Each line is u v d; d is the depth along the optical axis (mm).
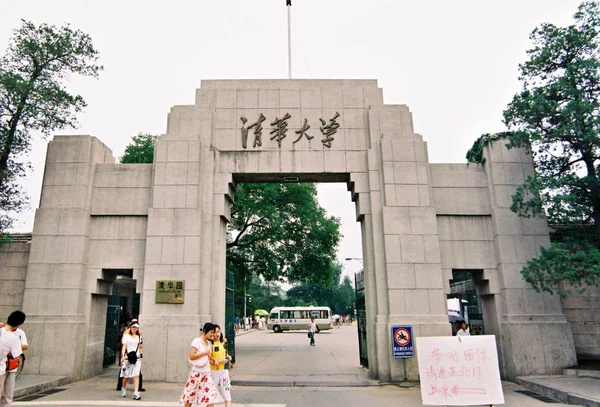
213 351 7340
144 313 11055
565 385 9227
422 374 7504
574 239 11078
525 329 10961
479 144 13133
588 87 10523
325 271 20812
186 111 12641
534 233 11727
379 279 11445
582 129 9977
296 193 19906
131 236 11945
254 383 10727
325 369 12992
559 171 11375
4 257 12070
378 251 11641
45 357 10906
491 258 11812
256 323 50156
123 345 9203
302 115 12750
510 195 12000
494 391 7328
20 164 11953
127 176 12367
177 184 11945
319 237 20000
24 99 11422
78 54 12453
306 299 75625
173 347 10781
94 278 11719
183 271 11320
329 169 12344
